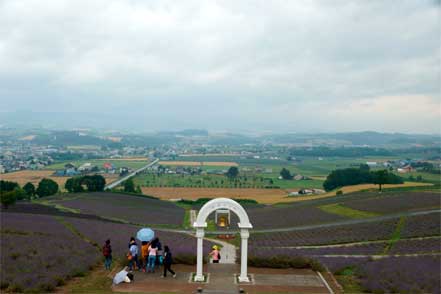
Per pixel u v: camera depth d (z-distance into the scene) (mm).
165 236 74500
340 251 63469
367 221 98688
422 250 62312
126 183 199250
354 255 58844
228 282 34781
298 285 34406
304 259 40250
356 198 139750
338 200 140750
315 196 181500
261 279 35812
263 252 47156
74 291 32000
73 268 37688
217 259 41906
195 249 50188
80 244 53312
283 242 79625
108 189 197625
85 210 124938
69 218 92875
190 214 134500
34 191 173250
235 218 122625
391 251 62875
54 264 39438
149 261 37094
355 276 39531
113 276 36469
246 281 35000
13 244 48094
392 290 34625
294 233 91812
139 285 33562
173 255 40719
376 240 76625
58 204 135125
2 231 63562
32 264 38531
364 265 44062
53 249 46812
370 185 190125
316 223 105688
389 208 113688
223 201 35438
